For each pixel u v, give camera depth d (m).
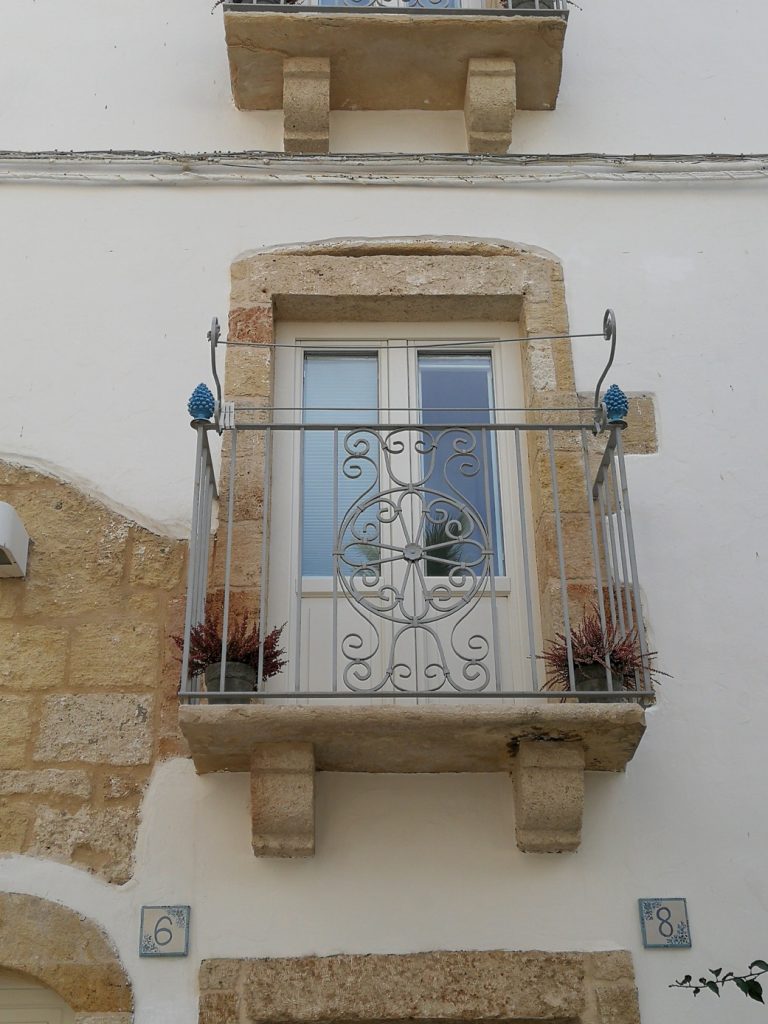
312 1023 4.01
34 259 5.24
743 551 4.77
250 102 5.61
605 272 5.29
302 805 4.12
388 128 5.62
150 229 5.31
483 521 4.95
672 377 5.08
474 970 4.07
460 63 5.54
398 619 4.24
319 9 5.43
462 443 4.95
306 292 5.16
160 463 4.84
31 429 4.89
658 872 4.24
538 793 4.16
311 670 4.65
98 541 4.68
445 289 5.18
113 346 5.07
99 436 4.88
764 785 4.39
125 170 5.42
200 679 4.41
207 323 5.12
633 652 4.27
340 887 4.18
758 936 4.16
